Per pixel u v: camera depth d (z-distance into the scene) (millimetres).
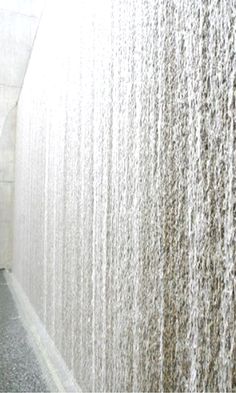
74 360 4031
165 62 2230
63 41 4961
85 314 3688
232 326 1591
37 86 7000
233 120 1610
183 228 1995
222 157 1682
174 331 2074
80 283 3869
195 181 1886
